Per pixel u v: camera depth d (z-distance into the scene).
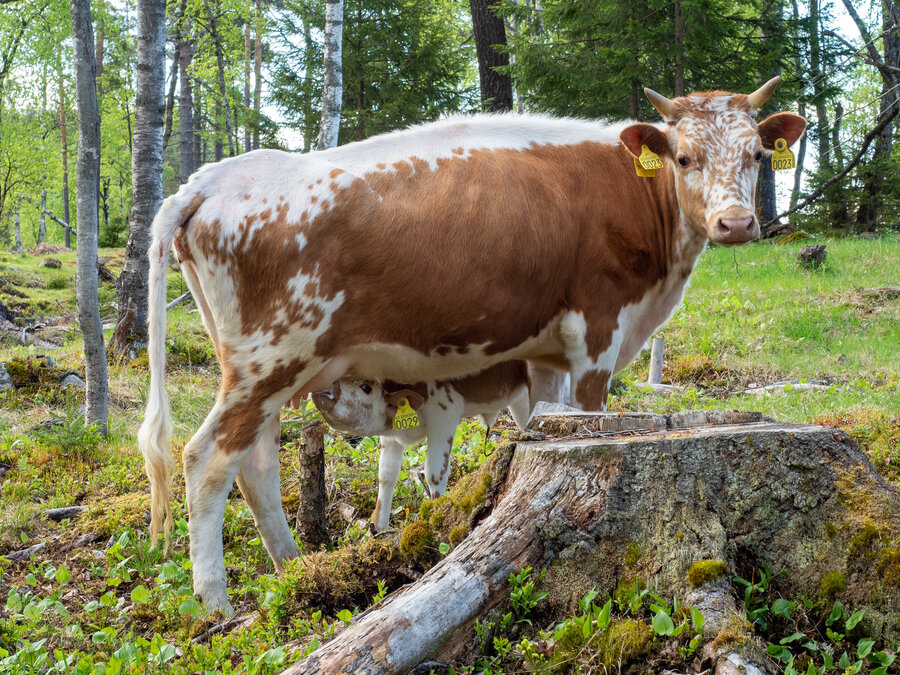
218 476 4.20
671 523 3.02
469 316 4.56
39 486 5.84
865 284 12.62
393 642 2.62
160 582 4.14
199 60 27.91
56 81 33.59
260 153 4.52
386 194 4.42
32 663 3.25
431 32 19.69
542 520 3.08
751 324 11.05
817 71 18.48
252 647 3.29
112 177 46.50
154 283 4.34
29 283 18.69
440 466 5.16
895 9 17.00
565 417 3.57
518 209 4.59
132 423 7.51
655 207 5.04
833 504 3.03
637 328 5.29
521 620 2.98
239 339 4.39
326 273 4.32
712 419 3.58
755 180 4.70
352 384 4.85
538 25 17.64
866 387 7.60
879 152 19.56
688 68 16.61
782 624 2.90
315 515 4.64
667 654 2.71
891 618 2.78
